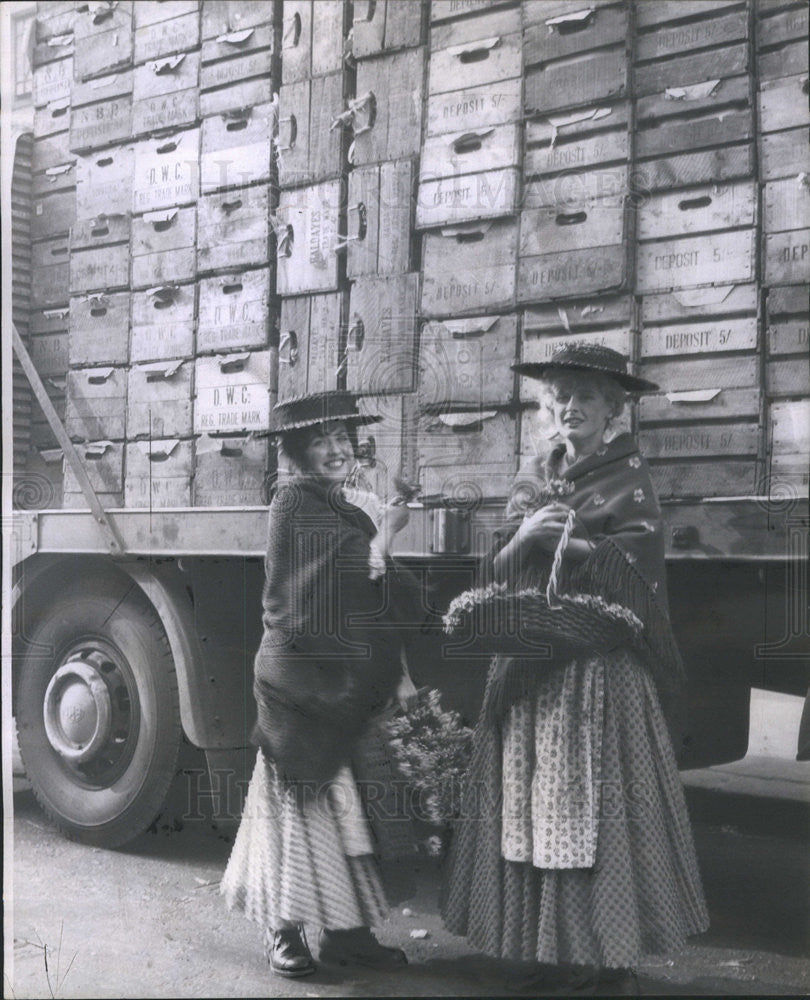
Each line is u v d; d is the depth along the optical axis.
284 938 2.86
